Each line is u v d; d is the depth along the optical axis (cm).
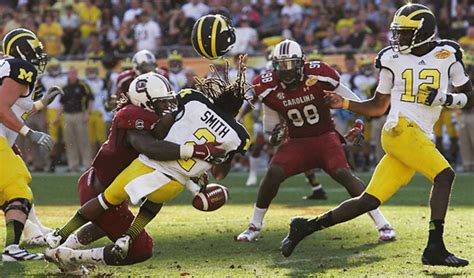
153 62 3472
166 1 5725
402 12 2048
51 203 3591
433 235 1995
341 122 4834
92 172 1964
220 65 5028
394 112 2047
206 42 2095
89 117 5047
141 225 1862
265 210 2556
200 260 2192
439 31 5438
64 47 5709
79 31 5728
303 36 5475
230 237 2595
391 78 2081
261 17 5653
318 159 2577
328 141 2570
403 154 2038
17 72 2103
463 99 2053
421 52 2062
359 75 4909
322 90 2530
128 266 2105
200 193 1870
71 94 4984
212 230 2744
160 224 2881
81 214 1884
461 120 4834
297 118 2559
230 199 3716
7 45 2202
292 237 2089
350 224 2795
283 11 5675
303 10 5703
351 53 5103
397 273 1981
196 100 1848
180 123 1828
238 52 5178
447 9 5591
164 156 1800
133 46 5522
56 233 1906
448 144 5203
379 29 5466
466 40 5169
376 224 2494
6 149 2156
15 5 6212
